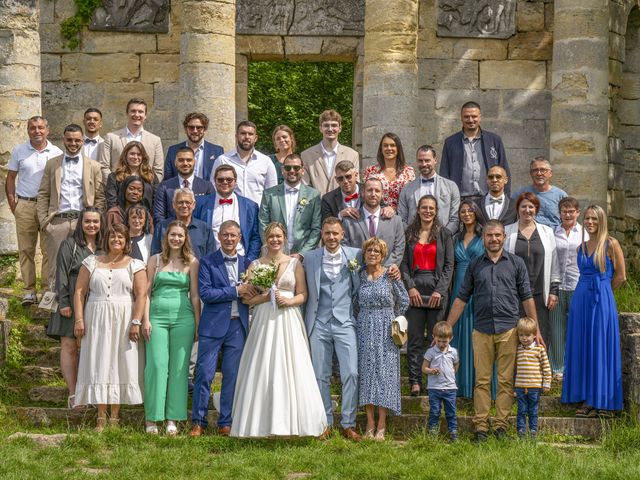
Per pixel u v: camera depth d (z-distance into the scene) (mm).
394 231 14109
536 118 21688
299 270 13328
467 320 14172
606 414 13773
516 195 15555
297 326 13016
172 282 13336
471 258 14320
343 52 21766
